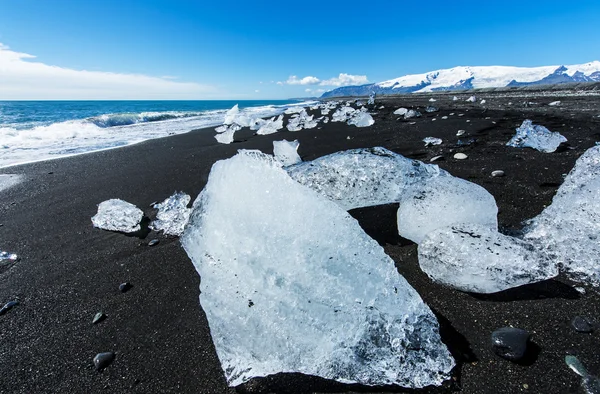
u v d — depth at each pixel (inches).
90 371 54.1
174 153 241.6
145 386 50.6
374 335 48.4
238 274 55.2
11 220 123.3
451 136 211.6
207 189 67.9
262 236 55.6
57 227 115.3
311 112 571.5
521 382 45.4
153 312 67.9
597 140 166.9
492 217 78.9
